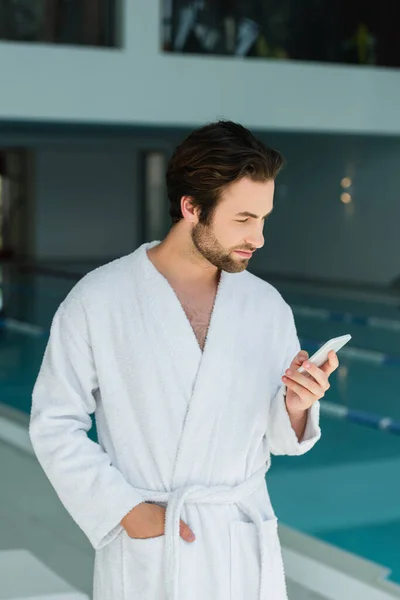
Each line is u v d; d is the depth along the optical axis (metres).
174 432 1.52
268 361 1.60
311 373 1.46
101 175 19.08
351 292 13.49
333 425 6.15
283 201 15.77
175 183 1.51
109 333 1.55
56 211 18.84
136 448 1.54
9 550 3.28
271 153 1.46
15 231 19.84
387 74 10.85
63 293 13.36
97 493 1.48
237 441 1.54
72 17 9.09
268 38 10.12
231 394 1.54
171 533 1.46
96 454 1.51
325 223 14.99
